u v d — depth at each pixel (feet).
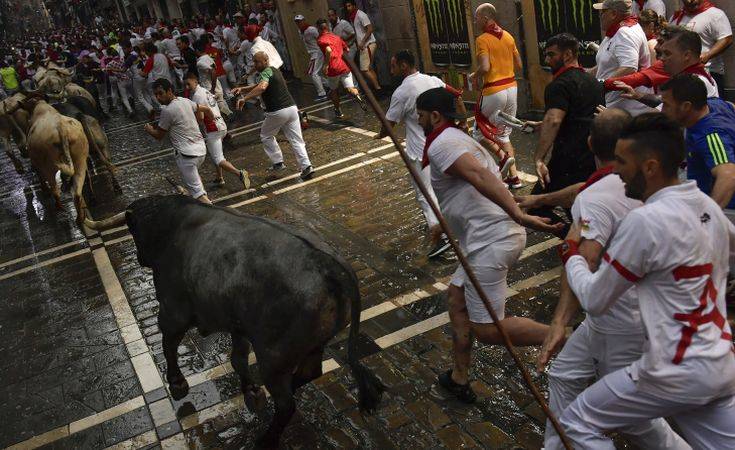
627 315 10.25
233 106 58.70
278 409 13.65
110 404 17.60
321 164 35.40
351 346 13.04
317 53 53.26
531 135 32.76
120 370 19.17
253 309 13.28
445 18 42.01
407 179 30.14
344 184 31.37
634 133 9.03
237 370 15.03
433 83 22.38
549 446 11.37
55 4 318.45
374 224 25.96
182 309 15.26
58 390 18.81
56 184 34.88
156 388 17.83
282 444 14.64
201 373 18.15
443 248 21.88
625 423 9.65
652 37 23.45
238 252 13.62
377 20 49.73
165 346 16.10
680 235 8.68
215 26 75.51
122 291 24.50
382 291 20.67
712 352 8.83
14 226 35.76
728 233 9.20
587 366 11.13
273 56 42.86
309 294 12.64
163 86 28.94
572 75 17.70
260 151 40.73
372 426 14.66
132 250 28.40
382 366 16.72
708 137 13.79
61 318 23.40
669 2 28.22
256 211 30.30
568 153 17.83
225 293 13.75
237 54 65.62
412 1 45.01
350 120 44.09
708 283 8.89
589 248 10.34
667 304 8.90
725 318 9.16
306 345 12.97
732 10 26.14
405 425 14.49
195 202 15.48
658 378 9.01
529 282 19.42
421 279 20.92
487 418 14.21
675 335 8.88
